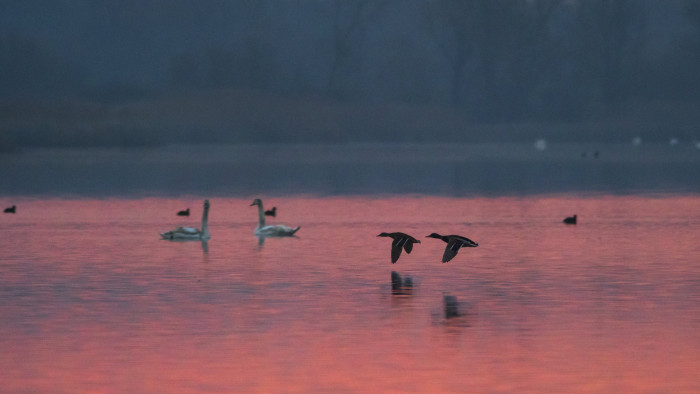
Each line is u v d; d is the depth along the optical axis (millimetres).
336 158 106062
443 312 20688
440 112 157625
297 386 15477
